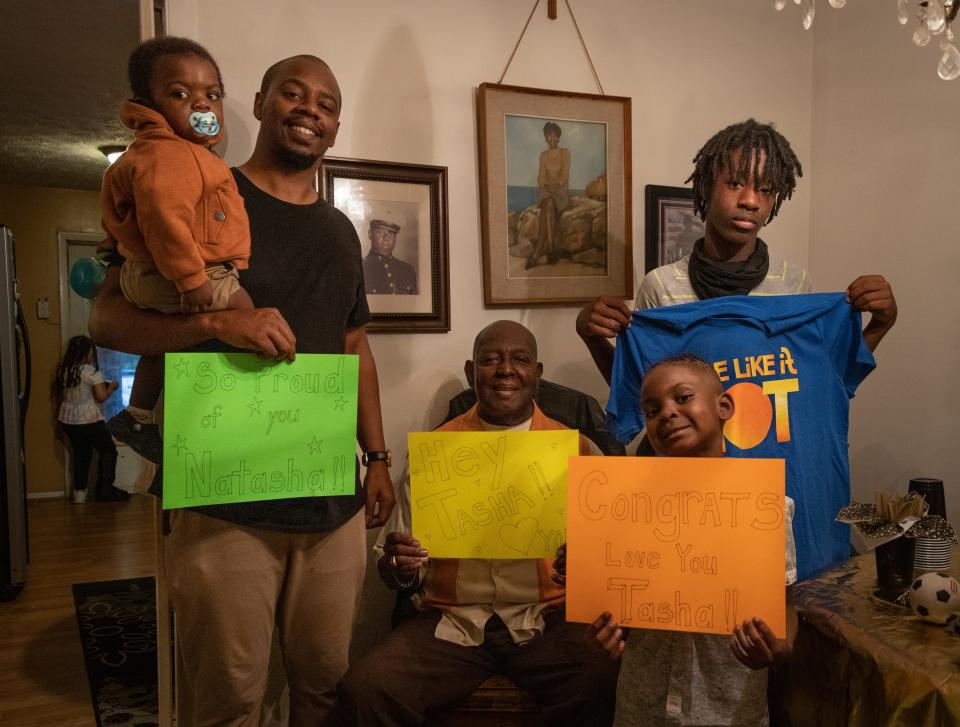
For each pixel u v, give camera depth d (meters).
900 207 2.30
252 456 1.31
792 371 1.58
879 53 2.35
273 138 1.43
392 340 2.16
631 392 1.64
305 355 1.35
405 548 1.50
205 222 1.23
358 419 1.64
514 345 1.71
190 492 1.26
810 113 2.64
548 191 2.29
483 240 2.22
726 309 1.60
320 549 1.44
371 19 2.09
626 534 1.21
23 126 4.25
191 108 1.25
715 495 1.18
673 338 1.61
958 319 2.12
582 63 2.35
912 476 2.28
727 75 2.54
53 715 2.28
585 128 2.32
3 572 3.29
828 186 2.58
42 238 5.82
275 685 2.01
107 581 3.59
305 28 2.02
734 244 1.70
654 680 1.26
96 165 5.17
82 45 3.10
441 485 1.50
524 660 1.64
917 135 2.23
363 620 2.14
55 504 5.42
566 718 1.60
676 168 2.49
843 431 1.65
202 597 1.33
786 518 1.28
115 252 1.31
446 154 2.20
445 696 1.64
